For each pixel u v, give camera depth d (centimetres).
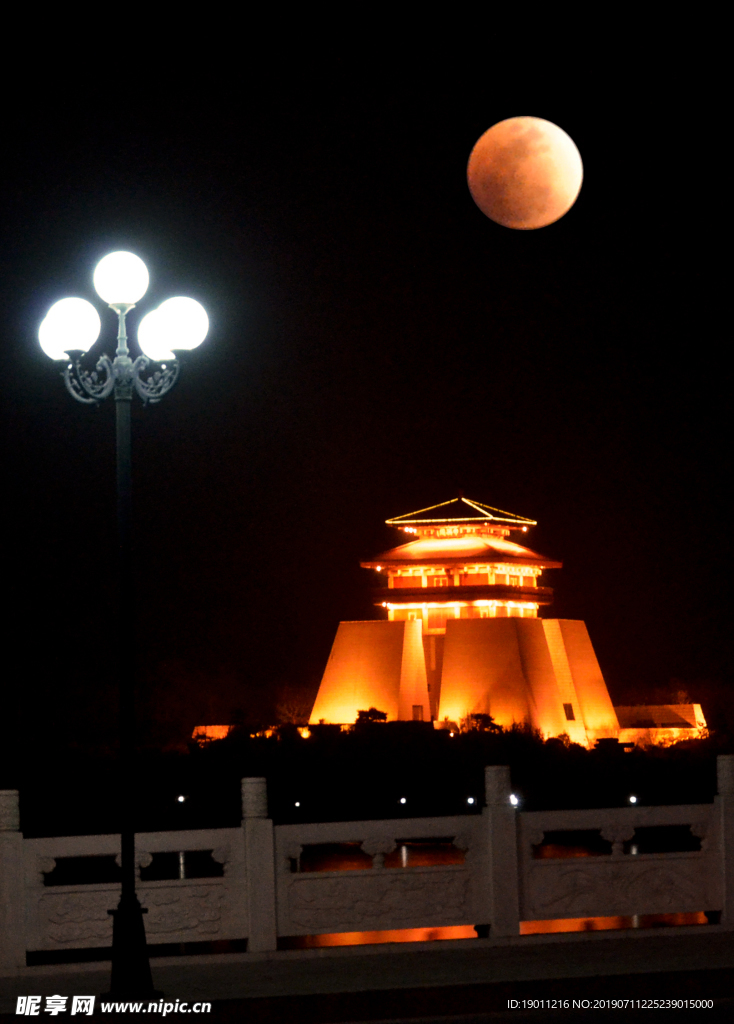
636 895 2277
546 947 2170
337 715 8844
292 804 7612
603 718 9400
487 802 2252
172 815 7338
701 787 7862
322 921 2166
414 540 9662
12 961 2050
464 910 2209
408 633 8988
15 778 7744
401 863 5356
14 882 2069
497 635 8844
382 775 7819
